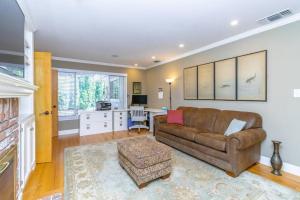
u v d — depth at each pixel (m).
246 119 2.75
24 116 2.08
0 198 1.19
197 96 4.02
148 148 2.26
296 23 2.35
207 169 2.50
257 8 2.19
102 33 3.02
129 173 2.21
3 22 1.27
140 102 5.87
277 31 2.56
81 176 2.28
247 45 2.97
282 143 2.51
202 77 3.88
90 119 4.94
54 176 2.30
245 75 3.00
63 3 2.04
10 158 1.34
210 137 2.61
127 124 5.57
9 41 1.40
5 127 1.38
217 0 2.00
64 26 2.71
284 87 2.49
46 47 3.82
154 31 2.95
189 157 2.98
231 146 2.26
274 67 2.60
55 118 4.69
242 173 2.38
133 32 2.98
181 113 3.96
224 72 3.37
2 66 1.26
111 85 5.84
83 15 2.35
